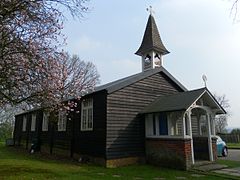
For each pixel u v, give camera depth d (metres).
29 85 8.95
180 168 11.64
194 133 15.64
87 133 14.39
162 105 13.47
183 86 16.92
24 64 8.46
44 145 20.42
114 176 9.84
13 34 7.82
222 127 48.12
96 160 13.15
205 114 14.36
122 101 13.56
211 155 12.91
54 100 10.18
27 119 25.75
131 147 13.41
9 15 7.25
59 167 11.87
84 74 34.62
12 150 22.09
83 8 8.52
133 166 12.69
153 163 13.20
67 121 17.12
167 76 16.28
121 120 13.30
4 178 8.95
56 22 8.59
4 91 8.70
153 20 18.47
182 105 12.02
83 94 13.86
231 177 9.72
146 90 14.91
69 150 16.34
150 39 17.62
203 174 10.48
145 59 18.06
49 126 20.02
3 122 38.91
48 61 9.37
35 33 8.40
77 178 9.12
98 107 13.59
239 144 33.34
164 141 12.76
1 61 7.86
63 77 10.72
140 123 14.13
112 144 12.68
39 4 7.65
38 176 9.41
